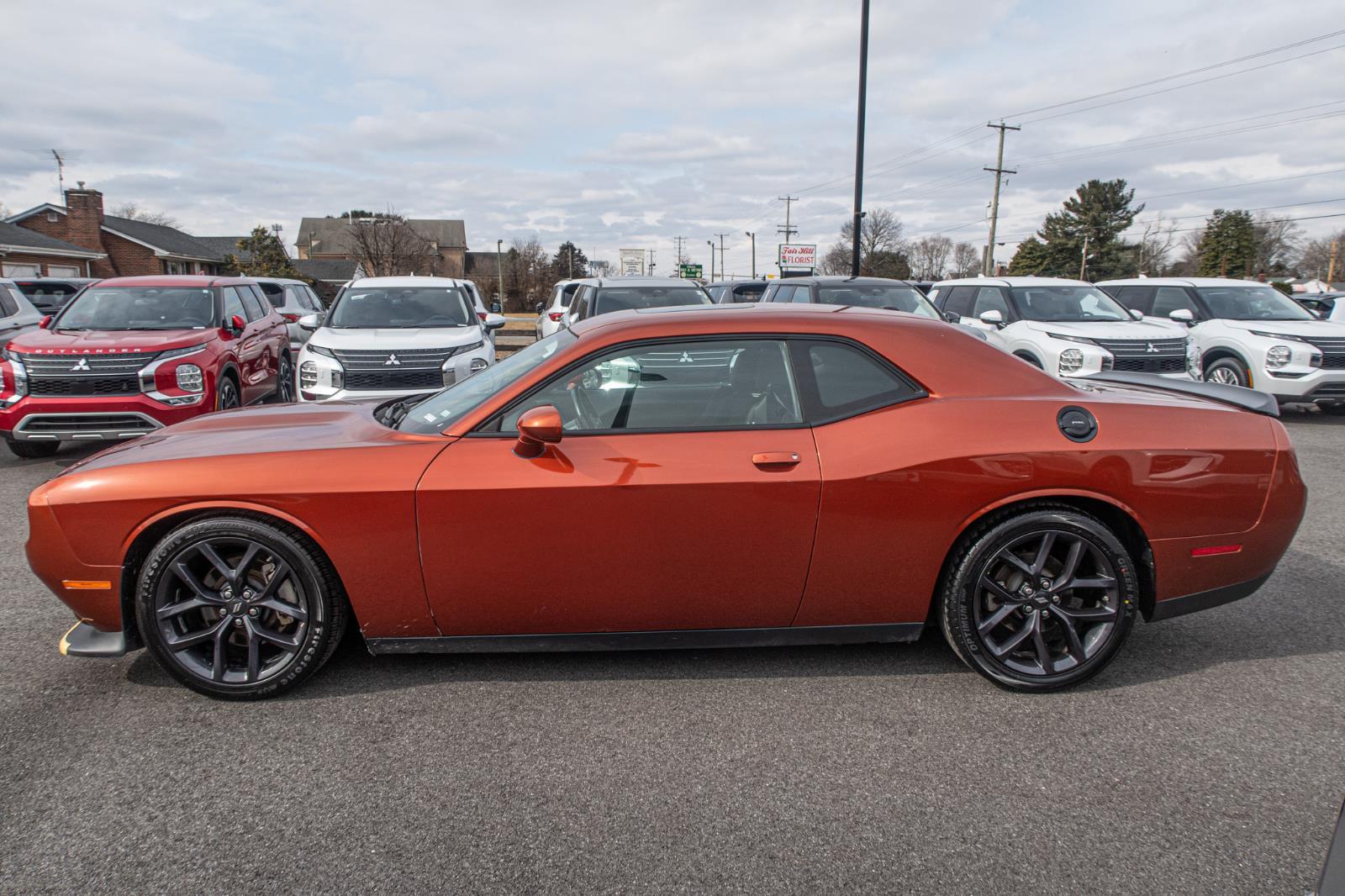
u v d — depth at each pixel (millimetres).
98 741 2854
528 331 22797
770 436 3086
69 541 3027
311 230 100125
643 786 2600
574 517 2998
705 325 3211
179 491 2998
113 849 2297
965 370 3240
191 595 3133
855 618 3211
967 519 3086
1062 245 69875
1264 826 2391
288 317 15055
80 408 7117
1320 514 5797
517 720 2994
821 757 2756
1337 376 9500
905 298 10398
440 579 3055
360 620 3121
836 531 3053
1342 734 2896
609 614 3139
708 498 3000
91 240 38750
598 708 3082
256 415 3805
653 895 2125
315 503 2984
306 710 3066
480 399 3260
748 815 2451
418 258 57125
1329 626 3838
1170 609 3260
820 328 3236
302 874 2201
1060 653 3232
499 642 3191
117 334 7742
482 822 2420
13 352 7195
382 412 3742
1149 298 11719
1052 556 3203
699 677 3328
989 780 2627
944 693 3201
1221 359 10359
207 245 57969
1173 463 3119
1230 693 3193
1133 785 2598
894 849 2303
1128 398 3363
